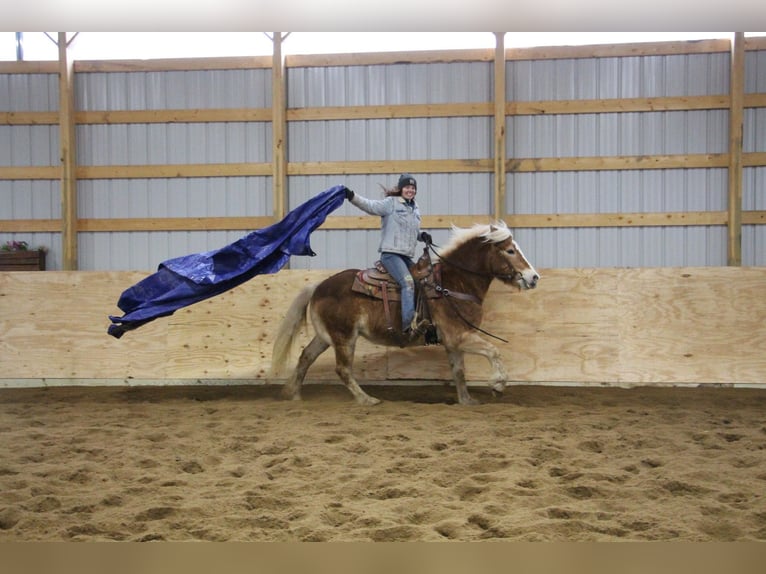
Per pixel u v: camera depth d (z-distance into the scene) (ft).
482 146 34.45
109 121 35.35
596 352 26.16
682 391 26.30
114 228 35.45
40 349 27.76
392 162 34.60
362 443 17.65
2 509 12.92
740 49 32.48
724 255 33.40
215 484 14.48
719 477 14.60
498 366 22.47
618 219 33.81
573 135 34.14
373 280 23.15
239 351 27.32
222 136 35.14
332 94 34.96
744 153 33.17
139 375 27.48
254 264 23.99
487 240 22.74
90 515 12.67
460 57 34.40
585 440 17.80
